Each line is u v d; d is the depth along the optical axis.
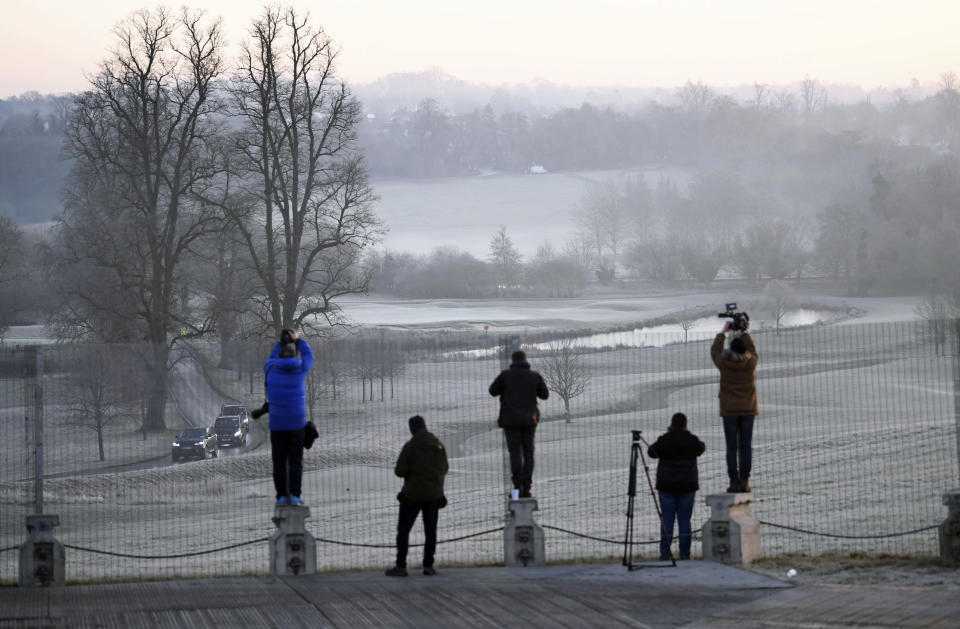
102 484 27.02
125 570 26.59
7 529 25.62
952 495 23.69
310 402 27.28
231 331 77.81
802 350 29.91
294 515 24.16
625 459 30.61
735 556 24.72
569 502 39.66
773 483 38.75
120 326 75.19
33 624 18.83
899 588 20.80
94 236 76.81
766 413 30.38
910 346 28.53
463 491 38.94
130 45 78.94
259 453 28.80
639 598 20.41
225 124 81.69
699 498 38.31
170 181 79.25
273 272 78.62
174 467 27.78
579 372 31.28
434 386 27.23
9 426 25.77
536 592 21.12
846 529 30.94
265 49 80.44
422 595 21.02
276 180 84.25
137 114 78.81
